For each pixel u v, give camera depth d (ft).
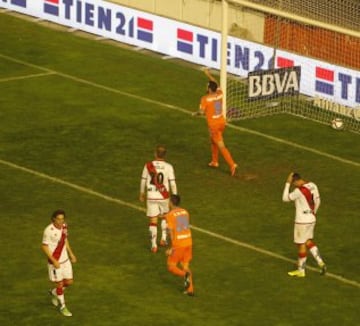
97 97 327.47
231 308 226.17
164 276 237.25
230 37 346.95
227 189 276.82
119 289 231.71
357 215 265.75
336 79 327.26
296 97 326.24
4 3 391.45
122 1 371.76
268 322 222.07
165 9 362.94
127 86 335.88
